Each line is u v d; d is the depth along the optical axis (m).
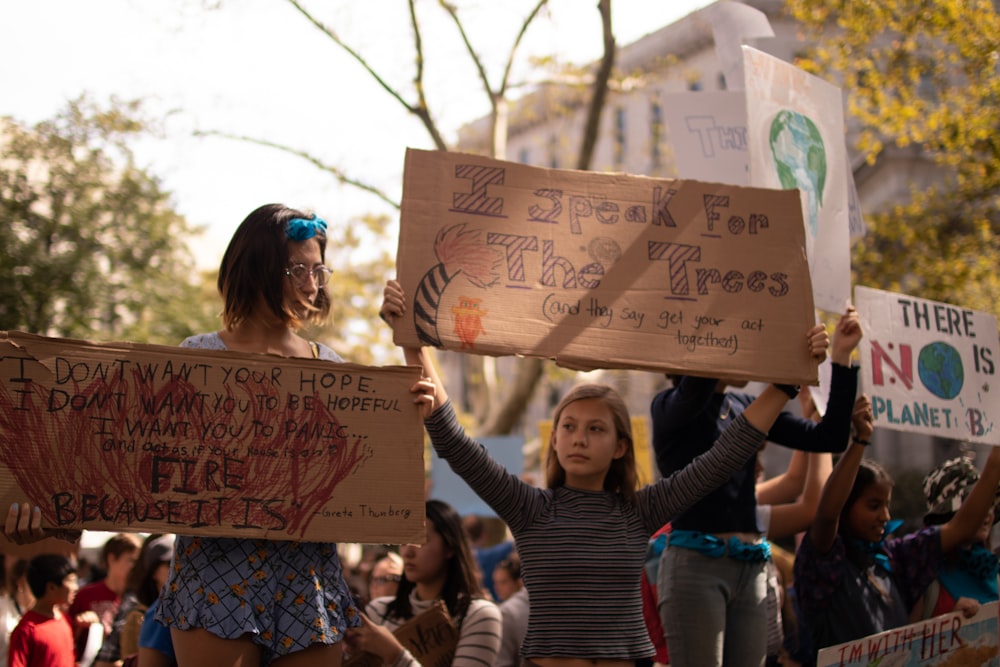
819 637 4.79
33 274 22.47
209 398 3.31
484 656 4.66
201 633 3.12
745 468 4.73
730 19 7.14
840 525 4.92
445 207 3.94
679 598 4.55
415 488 3.41
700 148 6.58
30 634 5.69
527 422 38.59
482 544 12.80
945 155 11.60
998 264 12.27
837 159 5.54
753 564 4.65
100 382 3.24
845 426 4.48
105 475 3.18
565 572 3.88
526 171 4.07
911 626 4.40
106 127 17.22
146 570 5.20
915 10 10.21
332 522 3.31
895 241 13.56
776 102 5.30
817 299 5.28
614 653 3.81
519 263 3.96
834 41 11.11
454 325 3.83
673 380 4.95
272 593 3.22
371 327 23.05
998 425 5.42
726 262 4.20
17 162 22.84
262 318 3.50
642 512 4.11
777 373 4.11
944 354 5.41
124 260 24.25
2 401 3.14
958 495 5.57
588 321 3.97
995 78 10.09
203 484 3.25
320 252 3.54
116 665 5.21
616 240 4.11
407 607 4.89
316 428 3.38
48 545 7.20
